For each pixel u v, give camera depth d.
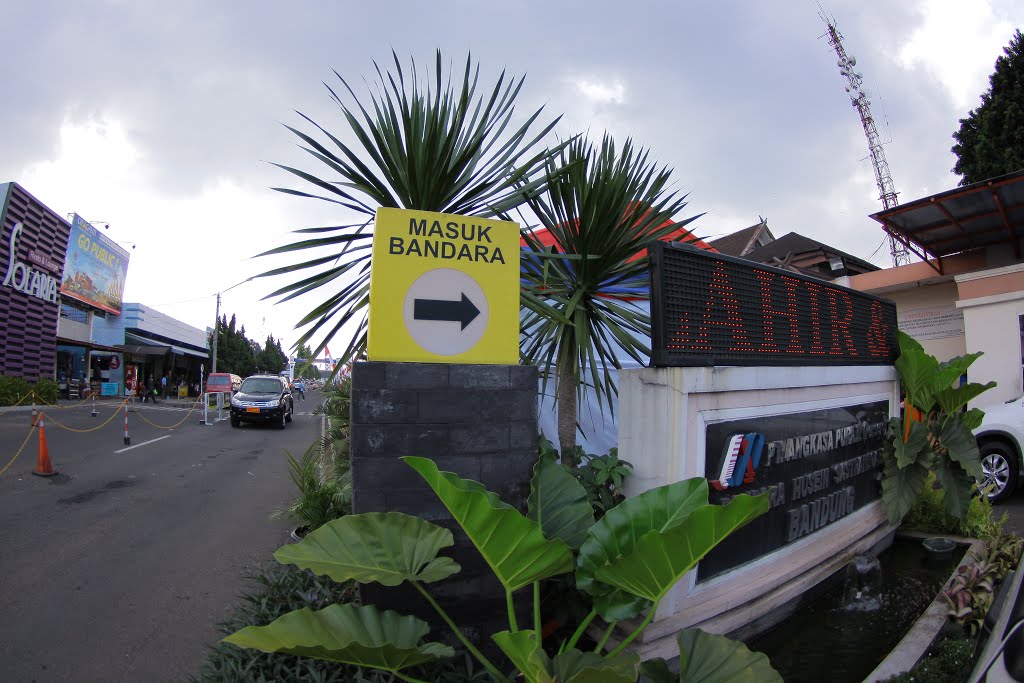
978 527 5.25
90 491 8.02
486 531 2.21
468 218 3.10
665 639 2.88
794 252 16.31
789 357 3.99
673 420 3.00
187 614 4.07
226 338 54.06
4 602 4.27
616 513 2.50
